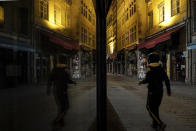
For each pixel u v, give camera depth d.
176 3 13.24
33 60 2.11
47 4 10.29
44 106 2.50
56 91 2.85
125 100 5.99
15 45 1.60
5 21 1.60
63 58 3.02
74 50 16.55
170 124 3.39
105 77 2.34
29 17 1.99
